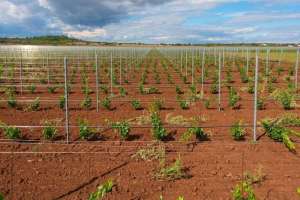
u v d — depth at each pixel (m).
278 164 7.98
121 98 15.84
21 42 138.62
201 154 8.59
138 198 6.49
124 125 9.72
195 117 11.77
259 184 7.01
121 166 7.89
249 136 9.86
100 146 9.12
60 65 33.00
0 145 9.17
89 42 151.75
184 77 21.23
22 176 7.39
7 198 6.48
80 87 19.38
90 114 12.78
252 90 17.19
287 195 6.58
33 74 25.41
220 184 7.01
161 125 9.89
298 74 25.78
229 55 43.44
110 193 6.66
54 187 6.93
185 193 6.66
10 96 14.90
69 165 7.95
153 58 42.03
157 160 8.21
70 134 10.12
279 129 9.52
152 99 15.59
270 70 28.19
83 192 6.74
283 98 13.91
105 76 24.94
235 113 12.74
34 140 9.59
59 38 150.88
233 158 8.34
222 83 20.78
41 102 14.91
